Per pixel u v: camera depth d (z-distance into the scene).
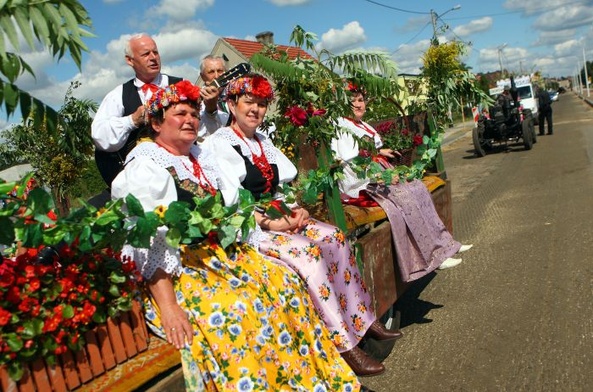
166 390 1.90
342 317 2.82
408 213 3.96
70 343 1.73
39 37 1.55
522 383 3.38
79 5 1.64
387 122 5.11
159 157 2.47
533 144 17.05
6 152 5.25
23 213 1.80
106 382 1.79
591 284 4.82
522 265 5.62
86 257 1.97
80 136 3.15
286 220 3.02
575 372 3.43
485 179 11.70
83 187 5.80
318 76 3.85
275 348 2.27
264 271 2.53
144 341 1.98
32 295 1.71
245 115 3.12
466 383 3.46
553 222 7.12
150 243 2.07
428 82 5.57
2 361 1.59
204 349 2.07
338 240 3.05
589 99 49.50
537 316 4.32
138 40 3.32
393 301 3.74
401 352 4.02
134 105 3.35
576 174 10.52
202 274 2.29
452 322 4.44
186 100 2.50
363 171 3.81
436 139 4.81
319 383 2.40
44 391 1.68
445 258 4.21
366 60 3.96
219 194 2.33
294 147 3.60
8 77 1.53
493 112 15.65
